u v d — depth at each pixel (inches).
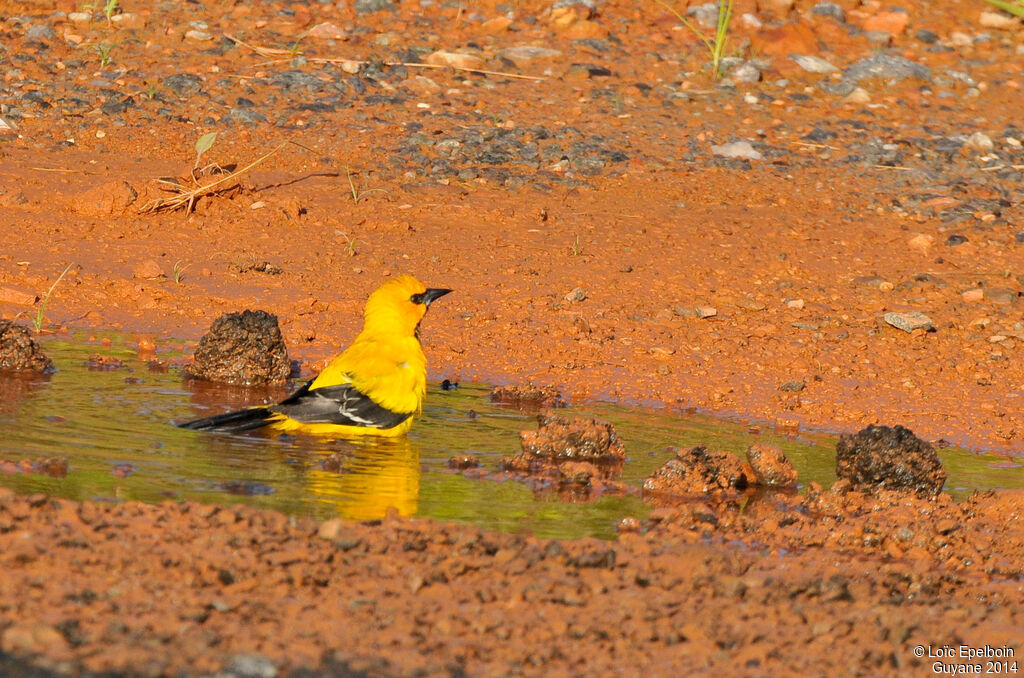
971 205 865.5
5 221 695.1
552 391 522.3
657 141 942.4
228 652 252.5
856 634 291.1
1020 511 407.5
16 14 1024.2
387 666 253.0
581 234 767.1
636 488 415.5
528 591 300.0
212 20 1055.6
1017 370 598.2
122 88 916.0
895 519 400.5
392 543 326.6
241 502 358.0
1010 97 1088.2
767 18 1175.0
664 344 608.1
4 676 235.3
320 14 1088.8
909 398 556.1
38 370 492.1
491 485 403.2
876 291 705.0
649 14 1180.5
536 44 1090.7
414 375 461.7
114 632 256.8
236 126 880.3
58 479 361.7
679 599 306.5
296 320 598.9
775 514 396.2
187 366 512.1
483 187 834.2
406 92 971.9
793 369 583.5
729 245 766.5
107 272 638.5
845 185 895.1
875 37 1172.5
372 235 737.6
